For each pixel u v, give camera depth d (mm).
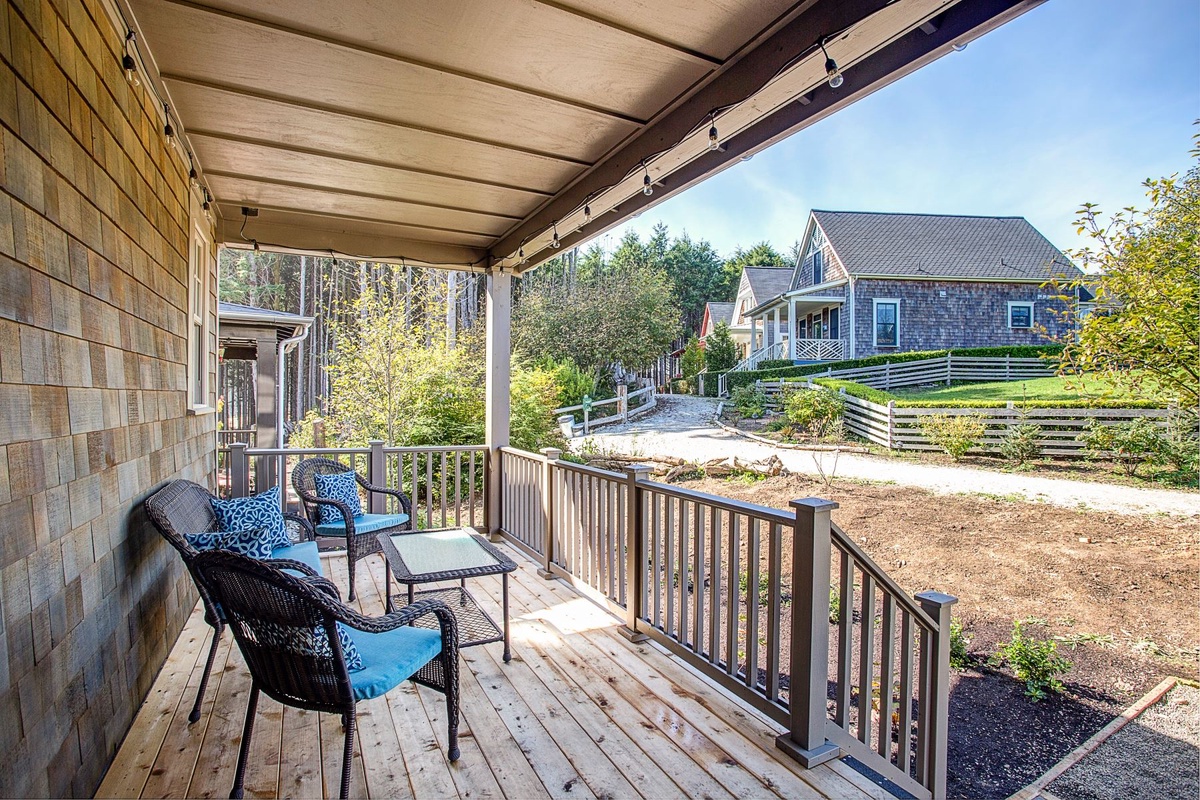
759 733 2266
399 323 9344
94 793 1867
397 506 5438
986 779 2762
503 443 5398
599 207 3701
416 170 3596
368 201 4137
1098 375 5418
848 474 8922
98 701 1919
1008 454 9656
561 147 3266
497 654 2961
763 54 2289
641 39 2273
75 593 1754
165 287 2875
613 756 2119
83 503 1830
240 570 1693
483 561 2869
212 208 4105
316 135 3129
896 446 10797
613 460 9164
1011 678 3561
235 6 2094
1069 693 3412
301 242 4656
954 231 19531
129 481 2275
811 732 2088
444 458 5305
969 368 15641
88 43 1916
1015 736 3064
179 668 2748
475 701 2502
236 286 19406
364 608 3619
